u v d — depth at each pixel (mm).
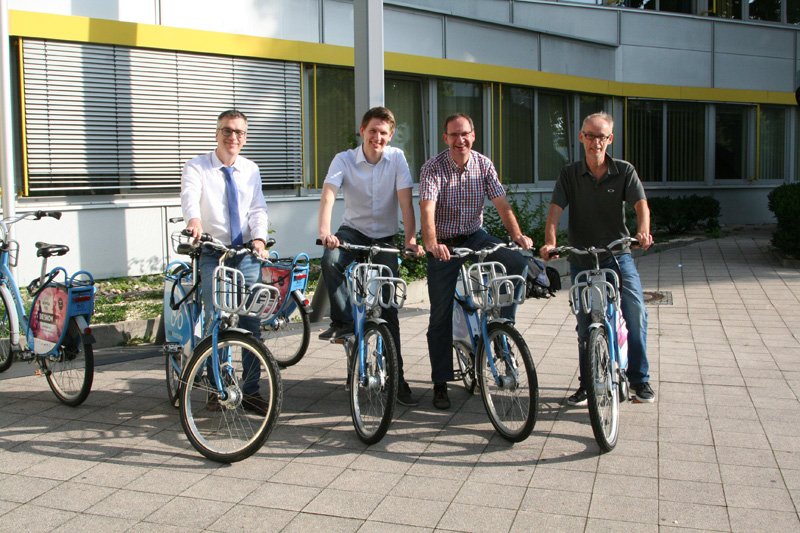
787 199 11805
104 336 7066
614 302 4691
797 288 9914
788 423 4863
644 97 17391
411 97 13117
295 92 11273
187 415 4387
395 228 5410
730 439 4586
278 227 11109
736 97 18703
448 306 5137
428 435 4707
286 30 11148
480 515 3641
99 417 5055
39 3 8930
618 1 17594
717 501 3760
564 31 16188
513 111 14914
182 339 4969
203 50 10203
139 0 9734
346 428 4840
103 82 9469
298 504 3775
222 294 4348
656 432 4707
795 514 3621
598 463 4242
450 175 5098
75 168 9312
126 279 9625
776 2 19422
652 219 15883
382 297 4965
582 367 5207
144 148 9867
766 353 6668
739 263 12211
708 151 18719
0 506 3760
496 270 4906
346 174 5266
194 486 3988
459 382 5816
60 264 9234
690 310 8609
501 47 14406
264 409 5027
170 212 10133
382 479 4062
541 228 12383
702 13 18516
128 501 3812
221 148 5012
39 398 5465
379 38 8039
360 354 4602
